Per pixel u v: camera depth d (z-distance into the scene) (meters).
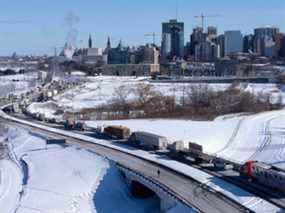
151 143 102.81
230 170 81.69
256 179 73.75
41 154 110.62
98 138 119.88
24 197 84.12
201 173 80.12
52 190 86.12
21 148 120.88
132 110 186.62
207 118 165.00
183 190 71.06
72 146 111.69
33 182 91.75
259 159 102.56
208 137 125.06
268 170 71.25
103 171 90.94
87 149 106.25
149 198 81.00
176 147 94.69
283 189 68.25
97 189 84.75
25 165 105.38
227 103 194.75
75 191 84.88
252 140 122.81
